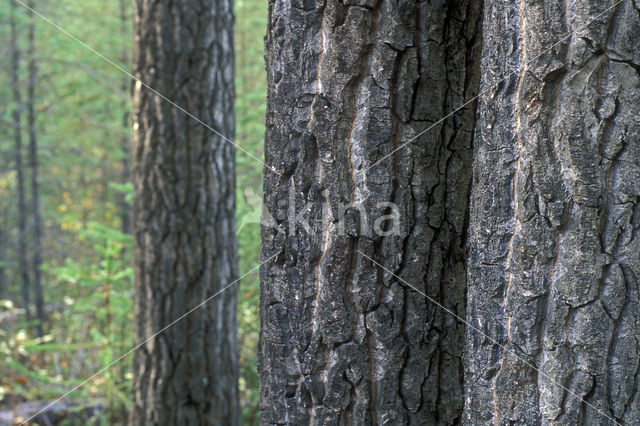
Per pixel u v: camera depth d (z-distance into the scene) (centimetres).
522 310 122
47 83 1043
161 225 370
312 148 143
